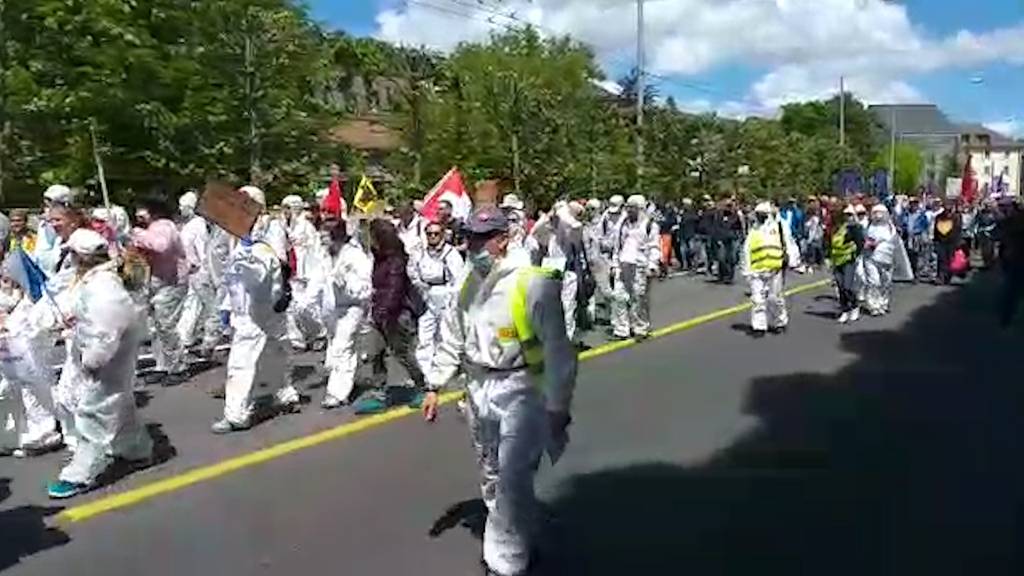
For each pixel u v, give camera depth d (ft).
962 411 33.63
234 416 30.53
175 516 22.90
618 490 24.75
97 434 24.61
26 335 28.19
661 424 31.58
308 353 45.21
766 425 31.48
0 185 72.33
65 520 22.66
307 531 21.84
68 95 74.08
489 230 18.63
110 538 21.56
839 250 58.75
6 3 74.28
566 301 47.83
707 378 39.65
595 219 69.56
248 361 30.78
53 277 31.42
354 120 149.18
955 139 460.96
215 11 83.30
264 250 30.94
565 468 26.63
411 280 33.68
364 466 26.81
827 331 54.49
